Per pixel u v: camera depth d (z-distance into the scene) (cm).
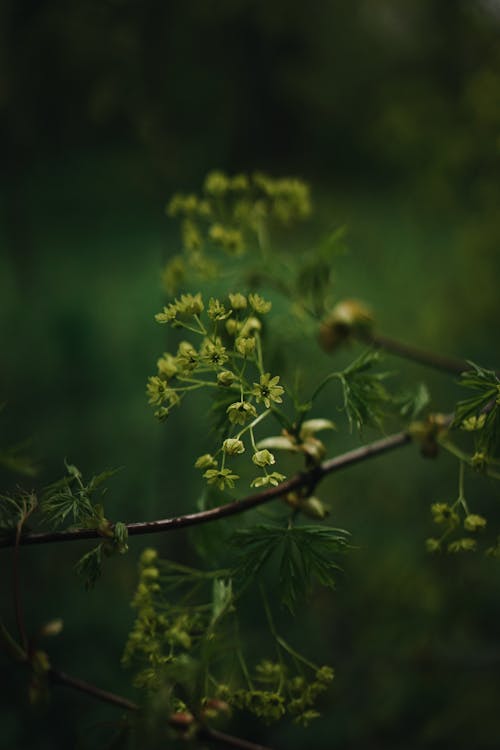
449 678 116
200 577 69
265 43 200
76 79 186
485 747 107
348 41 222
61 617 125
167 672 65
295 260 82
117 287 259
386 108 208
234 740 66
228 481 65
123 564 137
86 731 66
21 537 63
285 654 118
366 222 219
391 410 73
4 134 217
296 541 67
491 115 174
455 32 205
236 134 206
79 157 245
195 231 81
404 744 110
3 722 106
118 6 177
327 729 110
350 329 76
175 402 65
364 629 123
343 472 149
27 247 243
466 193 192
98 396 194
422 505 144
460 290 183
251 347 65
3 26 181
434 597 122
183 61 185
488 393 67
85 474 161
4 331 217
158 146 185
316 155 228
